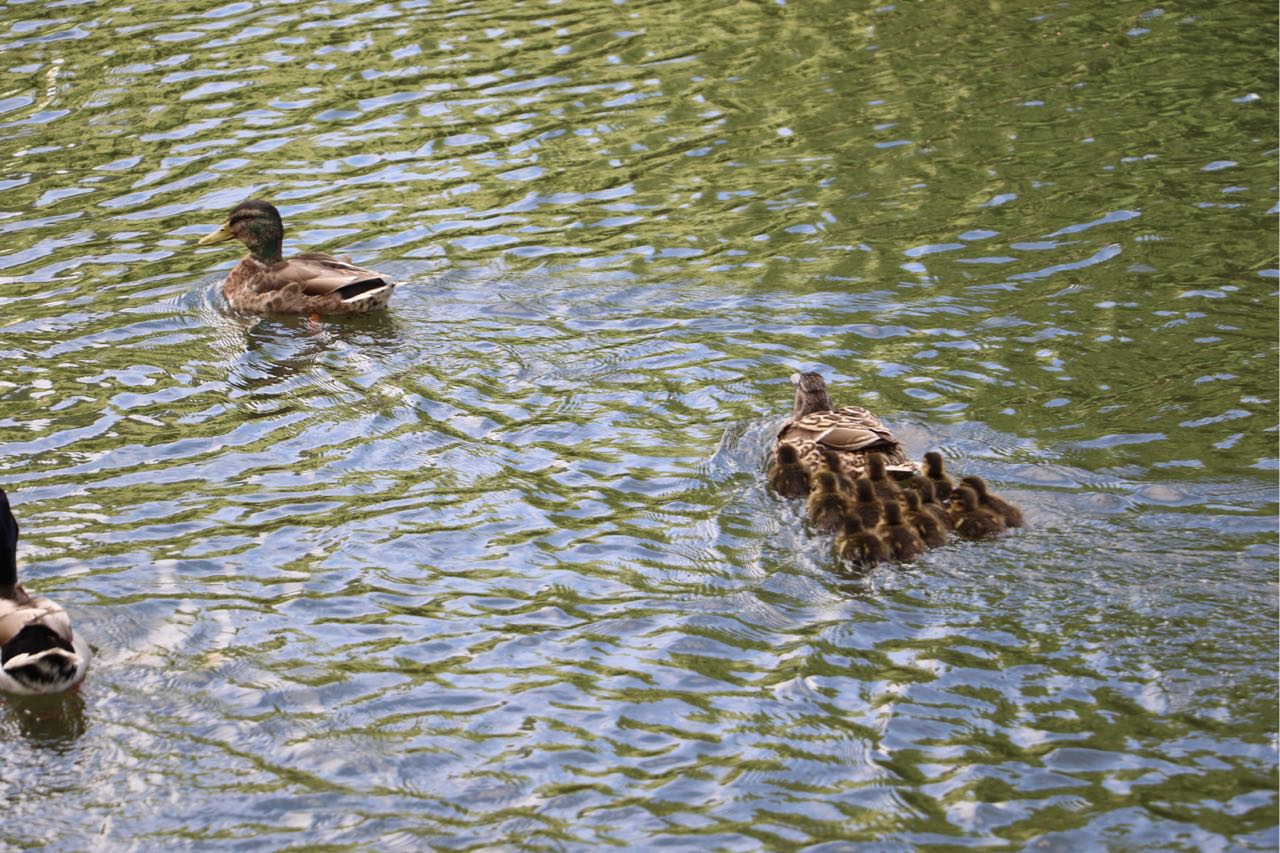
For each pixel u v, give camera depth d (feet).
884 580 35.78
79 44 83.66
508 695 32.37
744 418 45.83
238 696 32.37
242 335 52.60
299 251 59.98
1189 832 27.32
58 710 31.83
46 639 32.27
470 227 62.34
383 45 83.56
